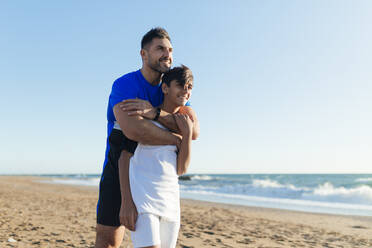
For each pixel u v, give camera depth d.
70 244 4.43
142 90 2.12
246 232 6.68
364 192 18.75
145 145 1.92
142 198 1.79
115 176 2.05
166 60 2.12
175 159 1.97
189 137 1.96
